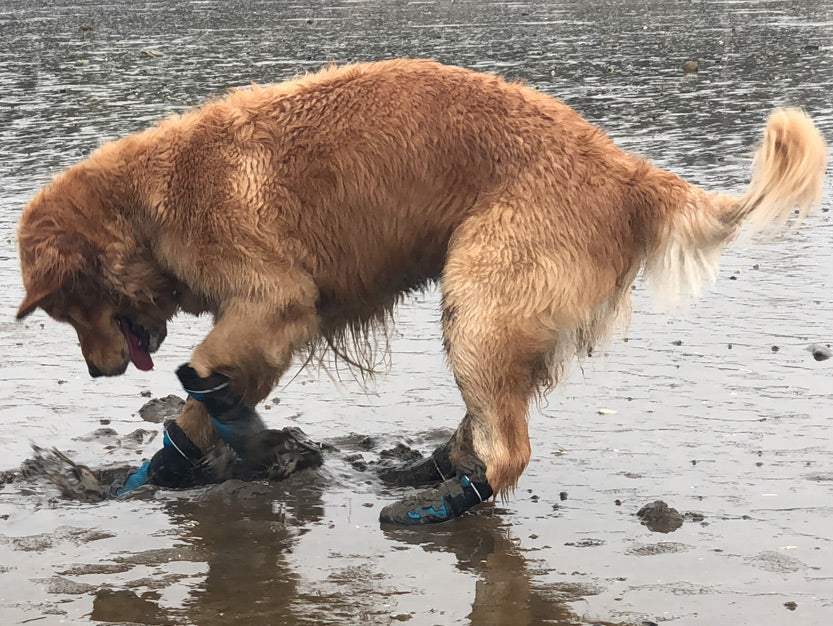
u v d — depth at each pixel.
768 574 1.88
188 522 2.09
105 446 2.36
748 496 2.11
